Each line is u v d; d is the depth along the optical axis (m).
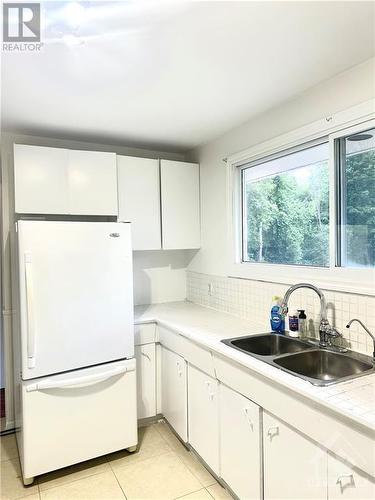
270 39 1.44
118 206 2.72
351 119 1.71
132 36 1.38
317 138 1.96
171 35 1.38
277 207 2.37
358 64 1.67
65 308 2.06
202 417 2.08
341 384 1.34
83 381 2.07
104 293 2.20
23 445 1.97
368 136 1.71
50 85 1.80
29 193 2.34
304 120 1.99
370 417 1.08
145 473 2.11
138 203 2.81
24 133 2.63
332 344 1.79
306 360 1.74
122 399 2.26
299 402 1.34
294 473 1.39
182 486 1.98
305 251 2.15
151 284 3.25
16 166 2.30
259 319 2.39
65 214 2.46
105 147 3.00
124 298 2.28
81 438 2.12
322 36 1.43
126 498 1.90
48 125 2.46
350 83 1.72
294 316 2.01
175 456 2.28
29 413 1.96
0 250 2.81
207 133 2.71
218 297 2.87
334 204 1.86
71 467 2.18
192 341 2.14
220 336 2.07
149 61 1.58
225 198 2.74
